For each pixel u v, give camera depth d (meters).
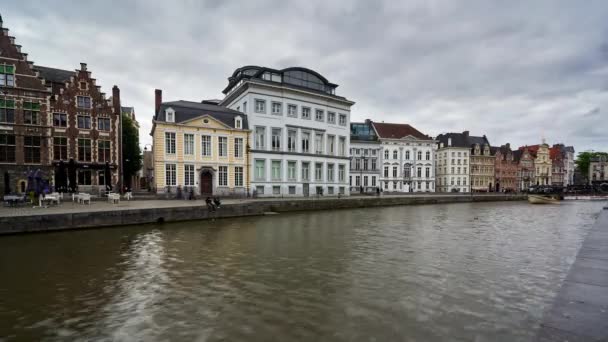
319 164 42.97
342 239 15.42
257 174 37.47
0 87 25.94
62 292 8.15
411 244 14.38
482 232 18.19
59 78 31.44
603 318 3.94
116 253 12.20
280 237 15.84
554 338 3.67
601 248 6.97
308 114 42.16
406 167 65.06
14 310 7.08
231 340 5.76
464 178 73.31
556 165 90.06
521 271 10.14
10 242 13.96
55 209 19.00
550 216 28.17
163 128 31.14
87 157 29.47
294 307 7.21
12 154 26.39
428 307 7.24
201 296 7.87
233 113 36.25
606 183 71.12
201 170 33.09
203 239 15.12
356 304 7.40
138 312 6.96
